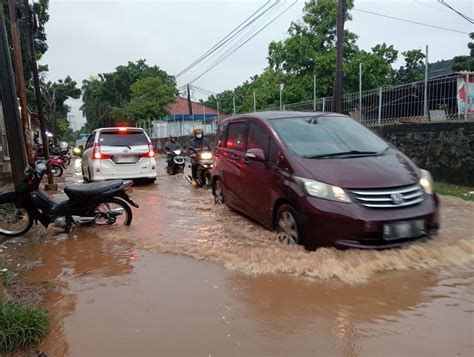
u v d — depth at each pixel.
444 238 4.81
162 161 22.31
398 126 10.84
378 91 11.40
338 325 3.14
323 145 5.30
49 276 4.40
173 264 4.59
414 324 3.11
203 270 4.35
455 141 9.45
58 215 6.12
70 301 3.72
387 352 2.75
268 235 5.48
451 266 4.17
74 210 6.15
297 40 19.97
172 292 3.81
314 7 20.25
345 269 4.06
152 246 5.28
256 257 4.56
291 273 4.12
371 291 3.69
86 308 3.55
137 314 3.40
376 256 4.21
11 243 5.77
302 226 4.57
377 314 3.29
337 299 3.56
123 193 6.35
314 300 3.56
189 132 35.78
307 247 4.55
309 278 4.00
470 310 3.30
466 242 4.71
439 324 3.09
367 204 4.29
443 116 9.98
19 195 6.09
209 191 9.81
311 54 19.84
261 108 20.84
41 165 6.22
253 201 5.83
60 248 5.43
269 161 5.42
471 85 9.74
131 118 40.88
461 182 9.41
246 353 2.79
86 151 11.89
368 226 4.18
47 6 21.88
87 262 4.81
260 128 5.96
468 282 3.82
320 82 19.30
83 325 3.25
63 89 43.34
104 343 2.97
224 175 7.00
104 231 6.18
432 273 4.02
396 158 5.14
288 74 20.59
